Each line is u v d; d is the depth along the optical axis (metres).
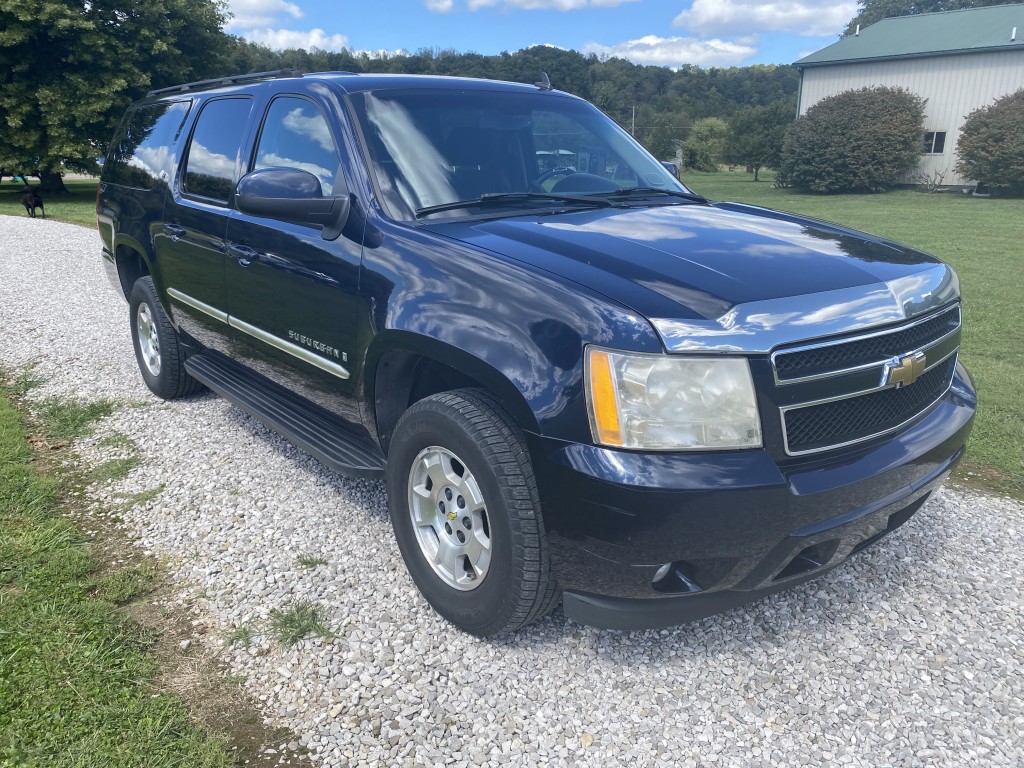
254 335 3.78
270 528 3.55
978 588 3.12
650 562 2.25
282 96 3.74
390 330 2.78
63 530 3.45
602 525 2.25
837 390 2.38
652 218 3.12
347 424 3.37
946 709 2.46
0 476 3.95
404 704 2.46
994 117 31.02
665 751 2.29
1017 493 4.03
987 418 5.11
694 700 2.50
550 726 2.38
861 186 35.28
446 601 2.79
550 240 2.73
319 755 2.26
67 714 2.35
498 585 2.54
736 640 2.80
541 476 2.36
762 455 2.26
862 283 2.54
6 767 2.13
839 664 2.68
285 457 4.34
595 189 3.63
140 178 4.96
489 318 2.49
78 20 27.47
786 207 27.17
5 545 3.29
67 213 21.58
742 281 2.43
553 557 2.43
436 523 2.84
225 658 2.66
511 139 3.58
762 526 2.25
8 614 2.82
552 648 2.74
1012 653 2.74
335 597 3.02
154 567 3.21
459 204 3.15
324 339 3.24
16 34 26.59
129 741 2.25
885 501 2.54
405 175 3.16
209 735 2.30
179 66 31.73
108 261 5.62
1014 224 19.73
